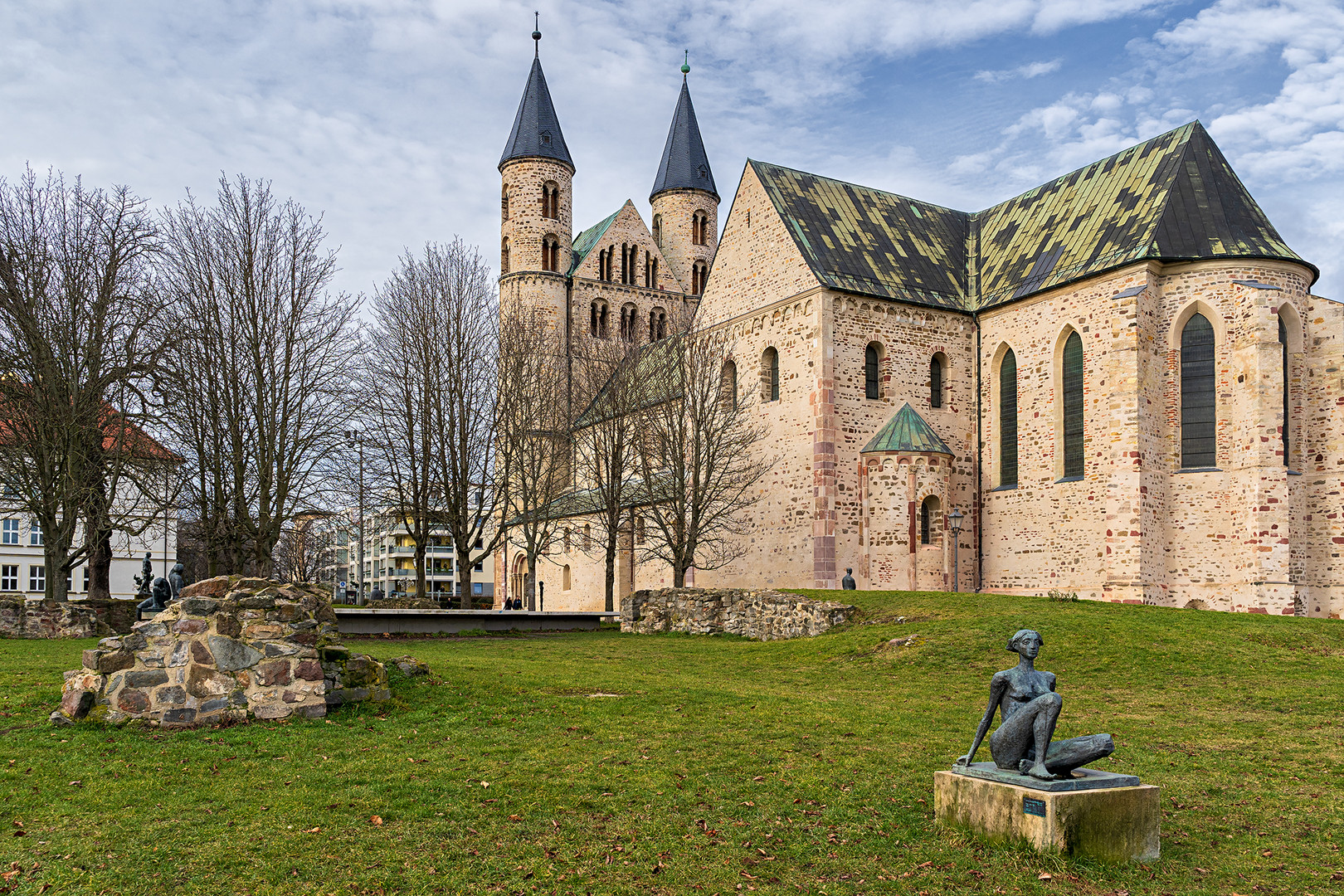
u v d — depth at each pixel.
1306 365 36.62
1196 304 36.81
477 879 8.97
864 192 47.56
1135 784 9.63
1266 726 16.03
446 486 43.88
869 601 31.38
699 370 43.88
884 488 40.12
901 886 8.88
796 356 41.97
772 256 43.62
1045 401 40.53
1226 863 9.51
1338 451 35.66
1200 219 37.66
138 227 37.25
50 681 16.42
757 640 31.30
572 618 37.62
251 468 38.66
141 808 10.62
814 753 13.47
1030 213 45.97
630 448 46.75
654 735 14.45
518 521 50.78
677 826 10.40
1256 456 34.84
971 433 43.97
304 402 39.59
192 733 13.53
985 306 43.34
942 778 10.30
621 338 54.19
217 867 9.12
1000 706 10.31
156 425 36.81
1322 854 9.79
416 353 44.59
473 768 12.38
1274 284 36.16
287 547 78.56
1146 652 22.55
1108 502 37.12
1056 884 8.77
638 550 54.75
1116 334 37.03
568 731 14.67
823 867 9.35
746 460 43.72
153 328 36.25
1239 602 35.16
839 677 22.53
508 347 48.31
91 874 8.91
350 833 10.01
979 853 9.48
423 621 34.84
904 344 42.59
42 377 33.44
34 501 33.50
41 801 10.80
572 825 10.38
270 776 11.83
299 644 14.85
